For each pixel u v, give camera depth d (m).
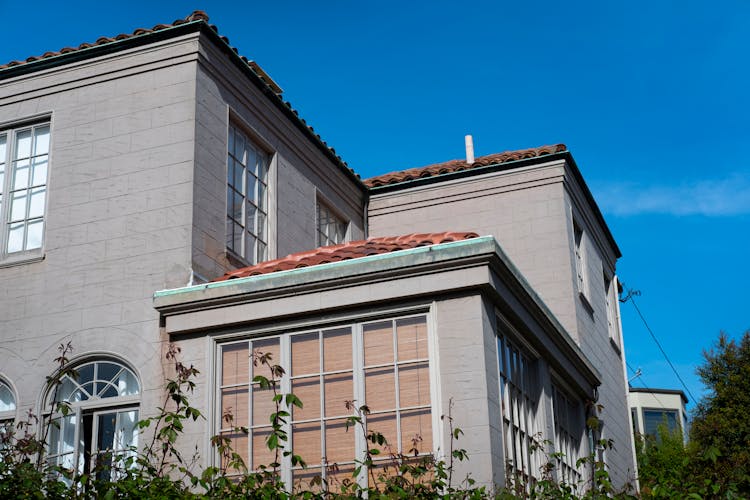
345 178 15.94
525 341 11.10
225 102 12.39
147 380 10.70
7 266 11.86
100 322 11.19
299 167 14.30
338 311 10.02
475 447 9.13
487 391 9.27
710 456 7.86
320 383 9.92
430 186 16.59
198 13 11.97
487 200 16.27
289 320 10.20
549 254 15.66
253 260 12.74
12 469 7.70
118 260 11.39
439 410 9.36
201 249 11.35
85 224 11.71
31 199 12.24
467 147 17.17
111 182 11.77
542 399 11.43
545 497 8.64
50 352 11.28
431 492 7.80
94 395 10.97
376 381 9.73
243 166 12.86
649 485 8.14
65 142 12.17
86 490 8.01
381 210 16.84
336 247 11.41
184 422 10.23
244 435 10.04
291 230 13.74
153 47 12.11
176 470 10.03
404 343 9.76
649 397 39.88
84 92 12.30
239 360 10.36
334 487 9.51
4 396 11.48
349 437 9.65
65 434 10.96
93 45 12.30
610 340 18.19
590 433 14.59
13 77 12.67
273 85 14.68
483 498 8.04
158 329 10.84
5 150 12.58
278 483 7.58
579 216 16.89
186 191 11.38
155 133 11.77
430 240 10.55
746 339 20.77
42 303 11.53
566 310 15.31
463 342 9.48
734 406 19.95
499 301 9.95
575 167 16.34
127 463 8.10
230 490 7.65
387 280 9.81
